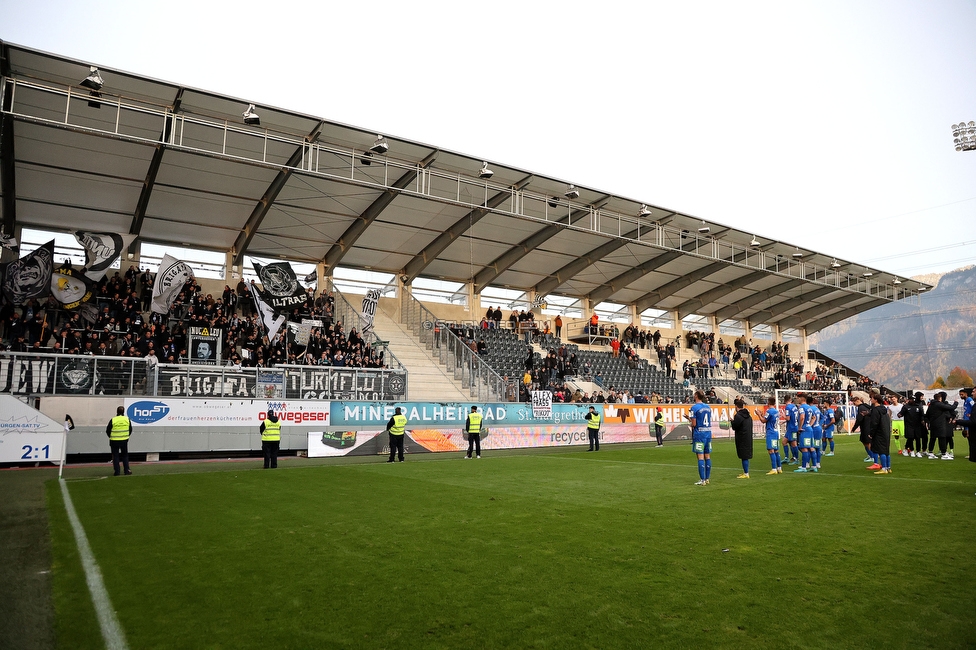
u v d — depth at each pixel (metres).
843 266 41.25
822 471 15.78
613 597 5.61
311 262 33.38
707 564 6.68
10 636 4.76
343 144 23.72
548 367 35.16
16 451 17.69
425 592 5.78
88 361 20.41
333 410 23.86
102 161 23.09
